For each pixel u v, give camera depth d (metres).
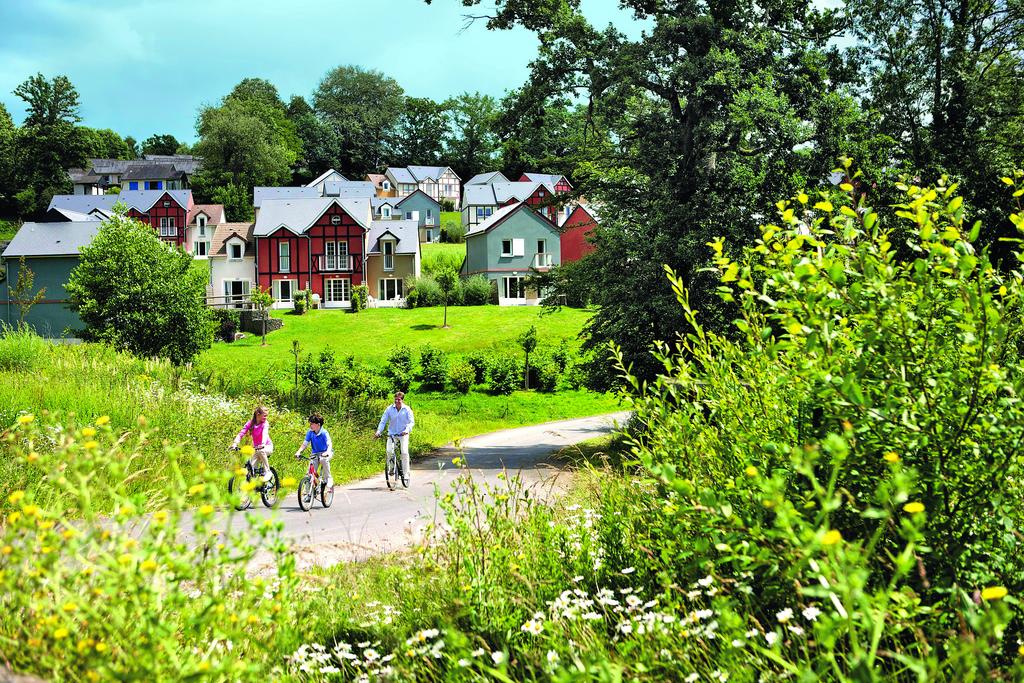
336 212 77.06
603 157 25.08
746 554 3.29
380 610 5.43
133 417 16.38
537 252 75.88
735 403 4.50
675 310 20.69
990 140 20.61
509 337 57.00
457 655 3.90
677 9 24.42
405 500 15.10
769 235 4.34
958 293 3.79
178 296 39.00
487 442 28.92
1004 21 22.59
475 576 4.96
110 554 2.99
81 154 134.12
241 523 9.24
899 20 22.75
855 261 4.11
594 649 3.88
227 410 19.05
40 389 16.97
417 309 69.00
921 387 3.72
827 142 21.41
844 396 3.67
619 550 5.32
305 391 27.34
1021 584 3.54
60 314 59.81
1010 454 3.59
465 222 112.69
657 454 4.72
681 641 3.70
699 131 22.59
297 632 3.94
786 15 24.14
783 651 3.35
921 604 3.44
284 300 76.50
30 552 3.02
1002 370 3.71
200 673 2.80
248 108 144.88
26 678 2.82
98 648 2.75
